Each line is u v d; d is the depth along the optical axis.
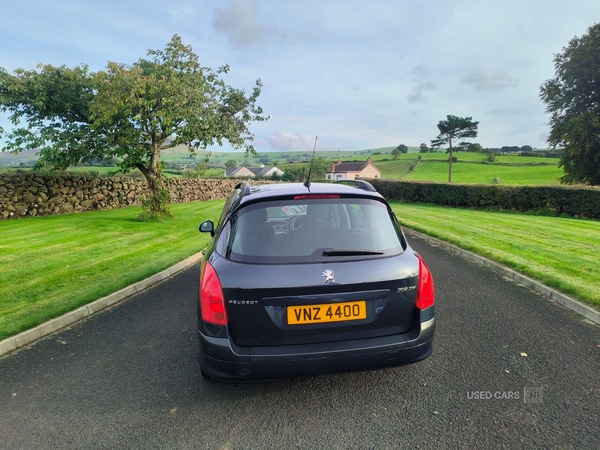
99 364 3.69
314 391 3.11
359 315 2.78
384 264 2.87
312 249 2.87
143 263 7.59
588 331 4.13
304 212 3.10
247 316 2.70
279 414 2.81
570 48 34.34
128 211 18.33
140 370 3.55
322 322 2.73
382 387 3.13
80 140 13.80
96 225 12.80
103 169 26.77
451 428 2.60
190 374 3.46
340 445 2.46
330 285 2.70
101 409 2.94
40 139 13.69
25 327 4.41
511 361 3.50
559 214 16.86
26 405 3.02
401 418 2.72
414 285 2.89
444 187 22.70
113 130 12.91
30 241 9.98
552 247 8.23
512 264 6.69
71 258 8.02
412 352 2.86
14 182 15.04
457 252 8.45
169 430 2.67
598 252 7.66
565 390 3.02
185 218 15.43
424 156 115.81
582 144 33.69
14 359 3.85
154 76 12.16
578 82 33.81
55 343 4.20
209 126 13.36
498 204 19.56
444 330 4.22
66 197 17.20
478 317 4.58
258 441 2.53
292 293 2.68
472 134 62.12
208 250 3.45
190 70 13.29
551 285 5.52
